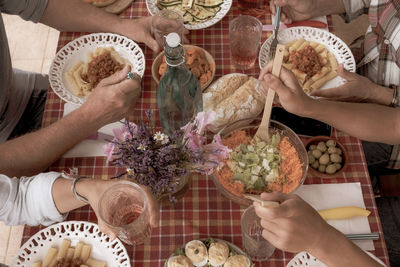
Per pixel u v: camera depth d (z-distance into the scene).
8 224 1.10
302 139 1.23
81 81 1.34
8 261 2.05
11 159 1.15
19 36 2.84
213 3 1.51
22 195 1.08
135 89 1.18
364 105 1.27
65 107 1.30
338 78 1.36
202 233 1.08
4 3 1.42
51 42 2.82
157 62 1.31
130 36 1.43
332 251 0.96
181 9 1.50
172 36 0.91
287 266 1.00
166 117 1.13
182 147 0.87
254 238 0.98
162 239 1.08
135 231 0.92
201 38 1.46
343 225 1.08
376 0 1.48
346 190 1.14
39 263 1.01
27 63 2.74
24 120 1.70
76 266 1.01
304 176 1.06
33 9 1.42
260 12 1.51
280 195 0.94
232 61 1.40
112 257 1.02
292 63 1.36
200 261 0.99
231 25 1.35
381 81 1.54
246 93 1.24
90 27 1.46
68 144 1.20
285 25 1.48
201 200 1.14
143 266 1.04
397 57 1.44
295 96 1.11
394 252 1.38
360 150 1.22
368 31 1.64
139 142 0.85
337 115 1.20
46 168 1.20
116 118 1.25
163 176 0.86
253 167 1.10
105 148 0.89
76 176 1.11
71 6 1.44
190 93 1.06
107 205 0.91
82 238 1.05
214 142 0.93
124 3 1.56
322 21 1.50
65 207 1.08
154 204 0.93
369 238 1.05
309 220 0.94
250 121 1.18
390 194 1.76
